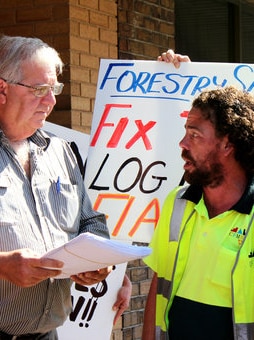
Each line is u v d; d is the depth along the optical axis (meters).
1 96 3.78
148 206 4.45
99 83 4.62
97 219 4.07
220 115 3.58
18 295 3.65
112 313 4.63
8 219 3.60
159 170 4.48
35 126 3.80
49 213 3.78
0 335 3.67
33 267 3.32
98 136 4.56
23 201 3.70
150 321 3.87
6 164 3.71
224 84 4.52
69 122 6.43
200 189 3.71
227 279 3.50
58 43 6.43
